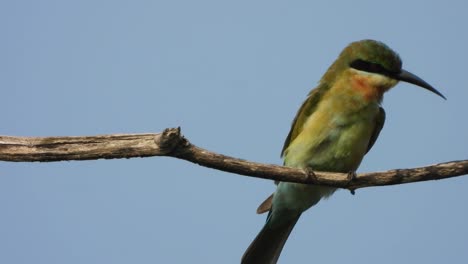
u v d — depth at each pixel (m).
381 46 11.49
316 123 11.00
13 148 8.25
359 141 11.06
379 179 9.16
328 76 11.59
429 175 8.88
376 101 11.27
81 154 8.23
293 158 11.18
